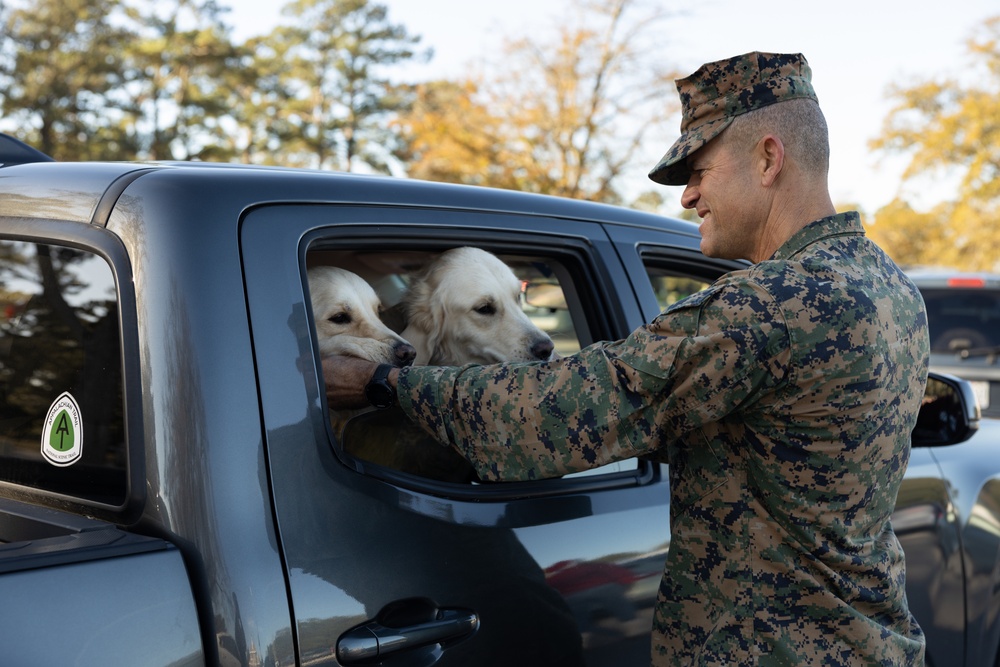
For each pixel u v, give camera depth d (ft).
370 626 4.42
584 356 4.85
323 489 4.45
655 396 4.65
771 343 4.50
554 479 5.67
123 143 122.83
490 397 4.88
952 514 8.41
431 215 5.61
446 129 76.69
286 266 4.70
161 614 3.89
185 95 135.23
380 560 4.54
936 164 98.73
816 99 5.17
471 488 5.18
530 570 5.18
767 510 4.76
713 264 7.93
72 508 4.54
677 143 5.28
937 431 7.98
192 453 4.13
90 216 4.69
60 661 3.59
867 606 4.95
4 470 5.00
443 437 5.11
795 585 4.74
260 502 4.20
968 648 8.60
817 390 4.57
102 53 119.24
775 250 5.15
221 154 134.92
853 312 4.60
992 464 9.09
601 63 72.43
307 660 4.15
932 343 23.45
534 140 74.33
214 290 4.36
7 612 3.55
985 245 97.35
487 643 4.91
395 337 7.23
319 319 7.00
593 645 5.46
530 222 6.28
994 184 96.53
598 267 6.63
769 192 5.09
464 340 8.52
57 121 115.24
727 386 4.54
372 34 156.25
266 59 153.79
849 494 4.73
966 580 8.52
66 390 4.71
